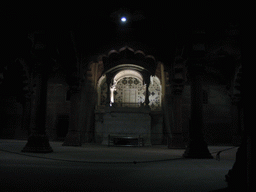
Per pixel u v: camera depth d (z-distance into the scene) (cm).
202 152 960
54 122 2534
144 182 451
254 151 319
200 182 456
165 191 380
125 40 1502
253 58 339
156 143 2336
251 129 327
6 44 1294
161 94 2494
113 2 1226
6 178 460
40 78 1072
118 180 466
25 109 2405
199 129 1004
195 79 1033
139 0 1235
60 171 559
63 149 1277
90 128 2305
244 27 360
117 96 2622
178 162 803
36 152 1003
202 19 1024
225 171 601
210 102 2531
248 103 340
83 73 1571
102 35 1522
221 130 2489
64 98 2566
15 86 2355
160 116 2386
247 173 329
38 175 500
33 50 1077
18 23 1095
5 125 2531
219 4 1018
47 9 1105
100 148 1511
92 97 2366
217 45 1266
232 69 2081
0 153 956
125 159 863
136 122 2127
